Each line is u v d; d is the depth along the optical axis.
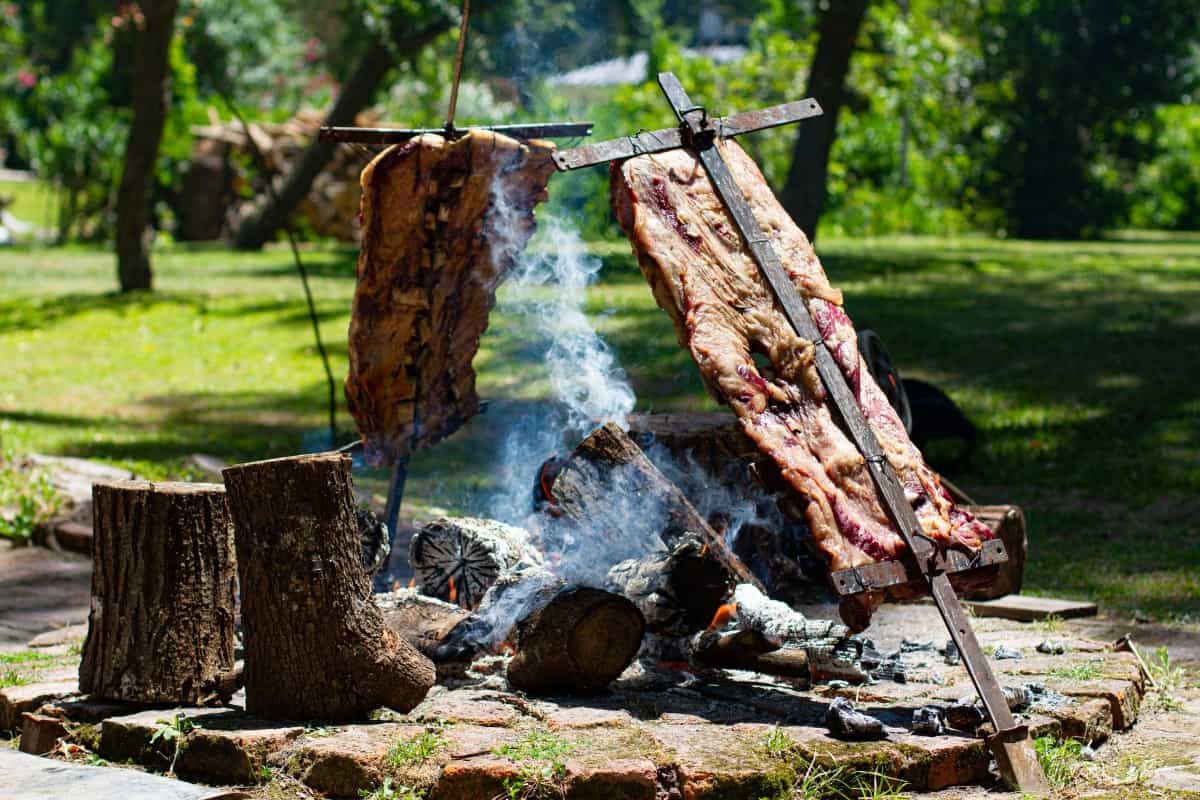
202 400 13.16
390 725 4.34
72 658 5.68
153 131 18.97
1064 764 4.33
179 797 3.91
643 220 4.75
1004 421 11.33
